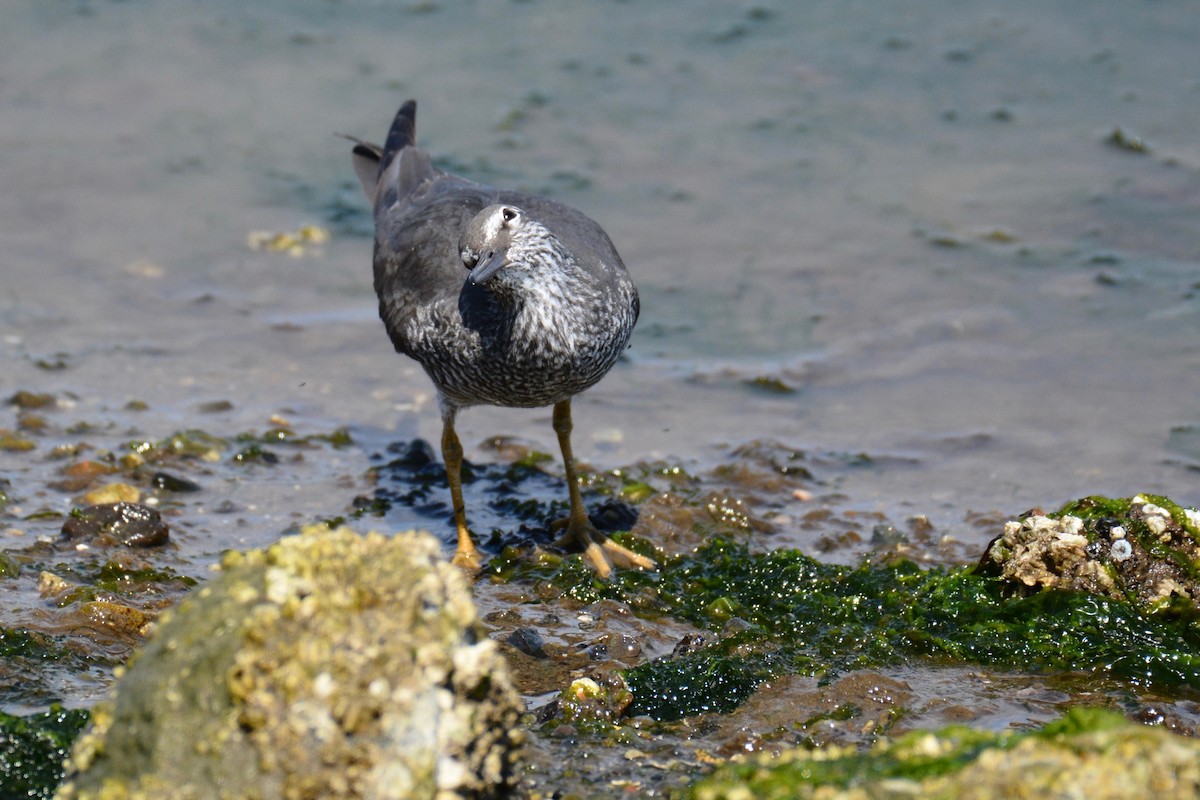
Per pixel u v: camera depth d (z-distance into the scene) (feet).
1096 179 56.70
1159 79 62.75
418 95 63.77
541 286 35.29
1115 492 39.88
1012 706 27.76
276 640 19.66
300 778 19.22
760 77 64.49
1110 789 19.08
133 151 60.34
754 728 26.76
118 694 20.63
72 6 70.69
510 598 34.12
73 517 35.99
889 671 29.78
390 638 19.86
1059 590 31.78
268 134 61.62
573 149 59.93
